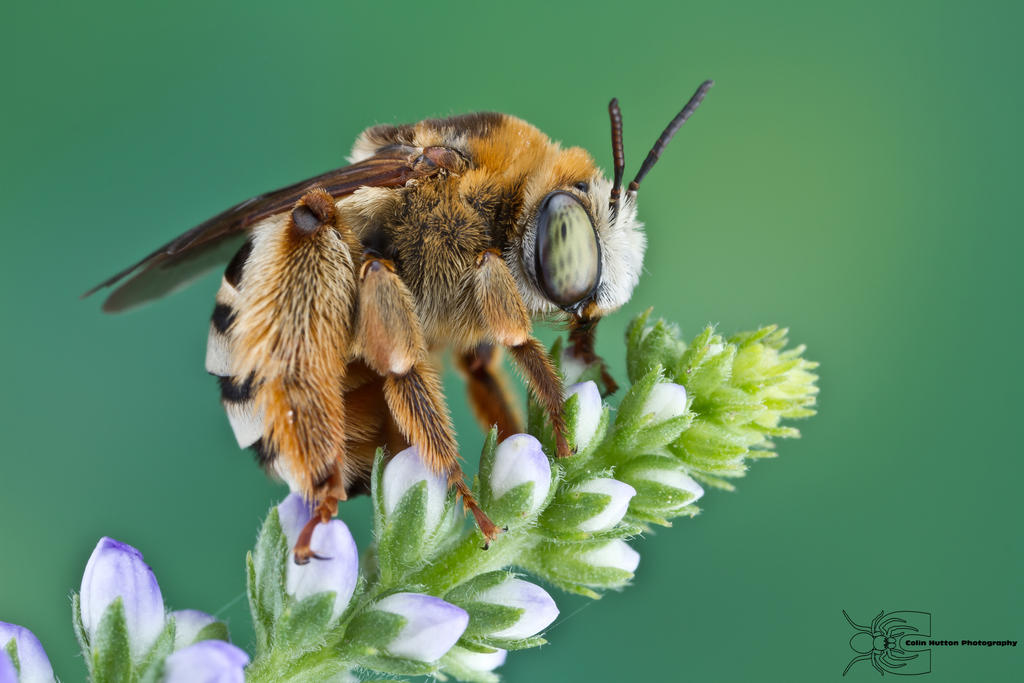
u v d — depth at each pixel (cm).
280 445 8
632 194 9
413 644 8
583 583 8
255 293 8
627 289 9
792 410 8
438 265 8
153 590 8
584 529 8
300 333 8
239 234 9
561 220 8
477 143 9
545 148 9
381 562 8
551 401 8
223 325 8
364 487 8
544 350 8
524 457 8
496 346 9
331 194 8
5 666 8
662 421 8
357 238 8
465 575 8
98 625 8
